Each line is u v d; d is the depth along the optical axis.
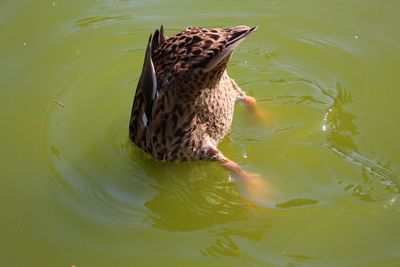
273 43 12.48
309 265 8.59
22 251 8.84
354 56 12.09
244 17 12.98
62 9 13.15
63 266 8.62
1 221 9.28
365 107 11.07
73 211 9.39
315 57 12.16
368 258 8.66
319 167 10.05
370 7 13.15
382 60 11.98
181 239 9.01
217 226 9.23
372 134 10.56
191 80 8.97
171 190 9.78
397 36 12.45
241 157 10.30
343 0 13.26
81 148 10.43
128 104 11.30
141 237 9.02
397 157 10.16
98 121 10.93
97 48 12.36
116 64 12.08
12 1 13.26
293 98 11.32
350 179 9.83
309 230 9.09
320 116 10.92
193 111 9.43
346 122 10.80
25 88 11.50
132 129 10.16
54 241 8.96
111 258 8.71
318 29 12.70
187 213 9.44
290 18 12.95
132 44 12.46
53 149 10.40
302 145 10.41
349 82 11.61
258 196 9.63
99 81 11.73
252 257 8.72
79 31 12.70
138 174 10.02
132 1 13.25
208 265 8.60
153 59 9.54
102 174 10.00
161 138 9.71
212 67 8.73
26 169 10.08
